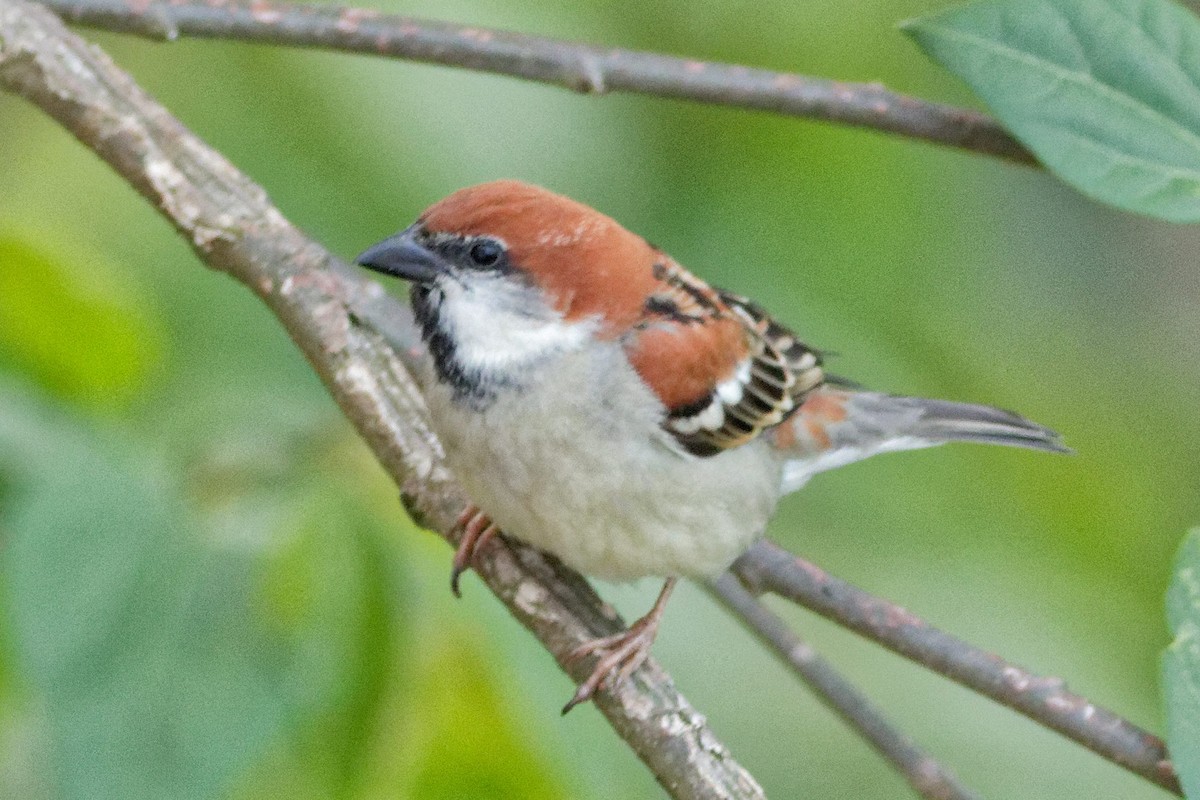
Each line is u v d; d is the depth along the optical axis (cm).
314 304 624
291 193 701
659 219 746
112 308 643
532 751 569
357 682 553
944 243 793
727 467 675
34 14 649
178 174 639
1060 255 1033
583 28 718
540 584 620
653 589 786
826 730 816
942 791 652
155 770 490
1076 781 821
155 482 537
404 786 575
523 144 706
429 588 577
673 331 654
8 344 646
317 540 557
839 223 763
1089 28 540
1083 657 788
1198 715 472
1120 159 533
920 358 808
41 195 741
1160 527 871
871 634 618
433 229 634
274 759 557
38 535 512
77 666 499
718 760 570
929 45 544
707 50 753
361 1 702
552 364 633
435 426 639
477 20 700
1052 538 824
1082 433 880
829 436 762
